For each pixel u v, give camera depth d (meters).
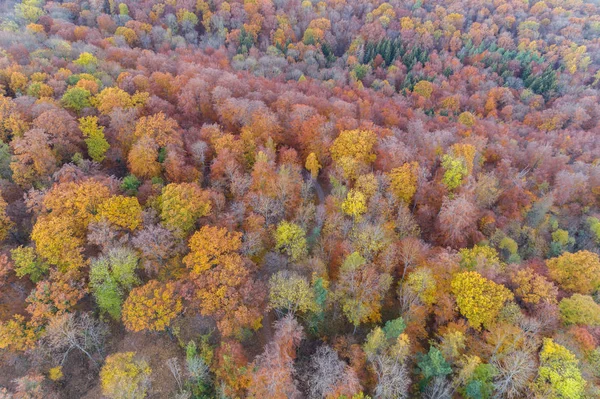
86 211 59.66
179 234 60.09
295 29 193.88
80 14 168.75
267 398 46.28
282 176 70.69
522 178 92.44
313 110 93.12
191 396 51.53
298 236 63.72
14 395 46.09
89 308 58.22
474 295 55.78
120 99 84.50
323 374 49.56
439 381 48.09
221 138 78.12
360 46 189.62
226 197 74.12
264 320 61.62
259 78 125.56
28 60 108.69
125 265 53.19
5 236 60.97
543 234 82.94
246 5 192.38
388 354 51.44
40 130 68.25
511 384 48.66
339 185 77.06
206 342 55.75
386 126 103.25
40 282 51.53
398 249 66.12
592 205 94.88
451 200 74.44
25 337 48.97
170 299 53.28
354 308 57.12
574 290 62.44
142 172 72.00
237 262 55.69
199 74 106.00
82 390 52.78
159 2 188.62
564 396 45.47
